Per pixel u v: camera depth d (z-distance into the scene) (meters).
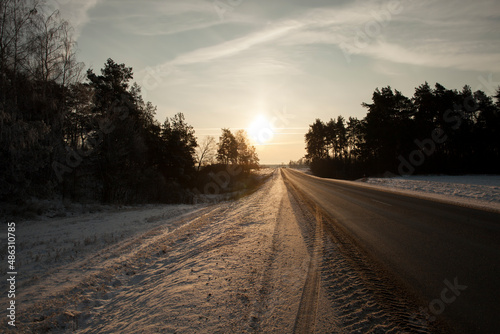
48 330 3.82
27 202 16.38
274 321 3.57
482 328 3.21
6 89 16.53
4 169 16.25
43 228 12.37
